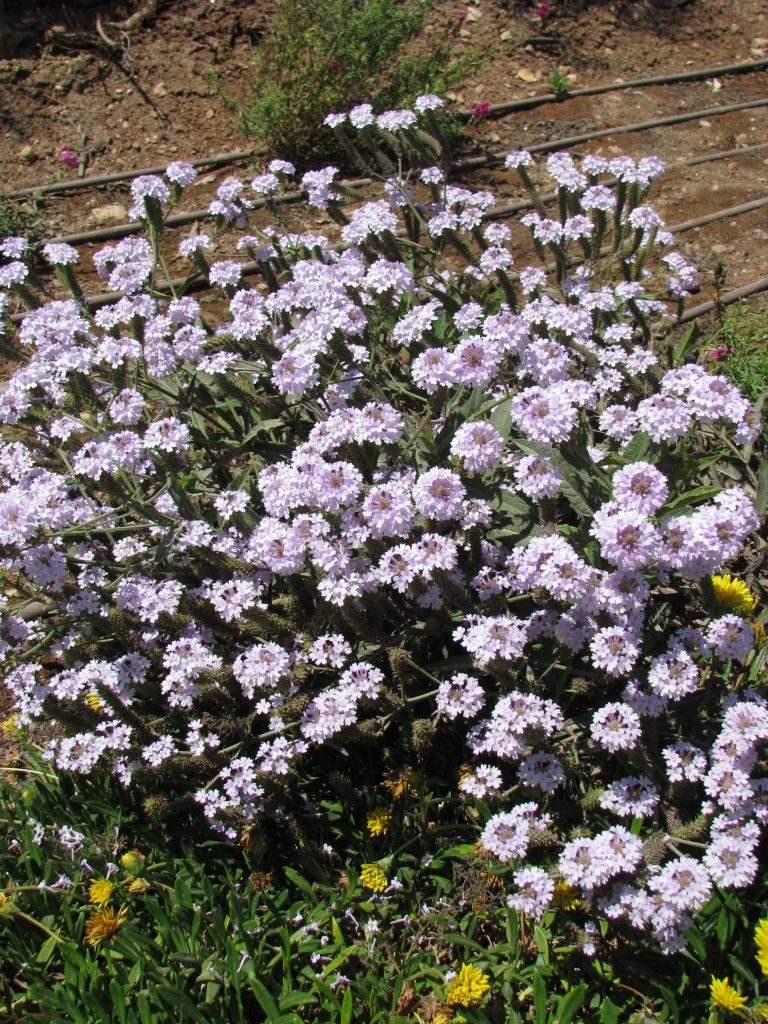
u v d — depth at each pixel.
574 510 3.44
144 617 3.14
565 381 3.29
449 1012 2.69
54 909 3.02
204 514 3.60
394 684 3.17
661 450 3.15
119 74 6.95
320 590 2.97
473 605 3.09
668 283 4.64
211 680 3.08
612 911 2.56
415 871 3.04
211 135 6.66
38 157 6.45
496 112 7.20
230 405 3.92
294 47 6.39
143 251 4.25
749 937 2.75
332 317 3.39
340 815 3.17
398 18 6.70
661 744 3.03
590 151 6.84
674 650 2.95
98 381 3.72
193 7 7.29
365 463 3.39
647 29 8.23
